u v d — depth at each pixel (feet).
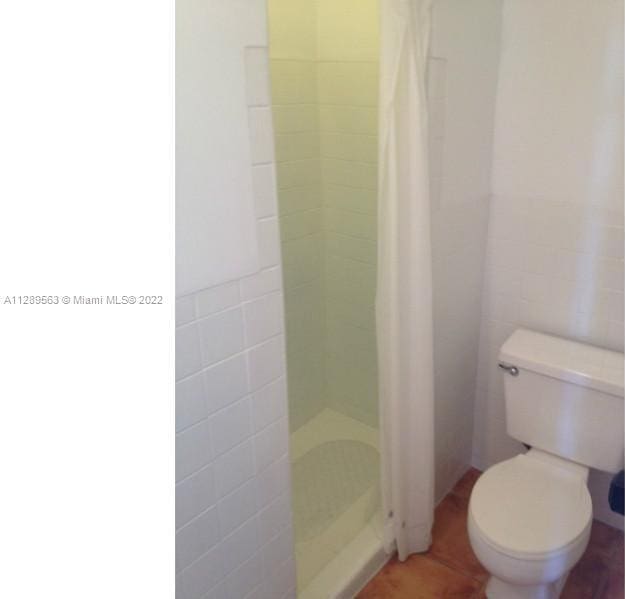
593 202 5.75
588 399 5.67
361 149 6.88
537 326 6.55
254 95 3.43
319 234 7.67
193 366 3.59
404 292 5.14
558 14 5.42
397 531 6.12
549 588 5.56
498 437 7.39
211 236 3.44
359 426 8.42
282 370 4.22
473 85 5.59
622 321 5.92
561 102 5.65
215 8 3.09
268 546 4.64
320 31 6.68
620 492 5.63
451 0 4.93
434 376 6.31
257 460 4.27
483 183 6.23
